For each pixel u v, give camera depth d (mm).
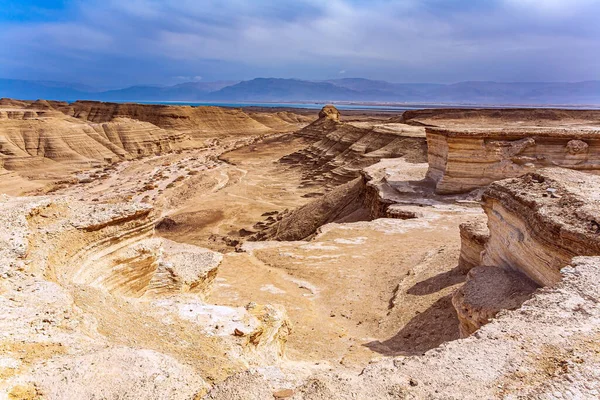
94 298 10016
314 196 60906
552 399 5504
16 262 9094
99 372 6449
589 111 97875
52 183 77188
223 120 159250
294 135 114938
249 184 70750
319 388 5945
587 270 8570
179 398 6285
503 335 7059
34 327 7320
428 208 31688
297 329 15094
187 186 72688
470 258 16953
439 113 101375
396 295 17547
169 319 10320
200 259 16266
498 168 32344
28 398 5809
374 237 26906
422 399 5707
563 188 12086
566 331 6938
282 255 24953
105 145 103500
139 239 13492
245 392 6016
